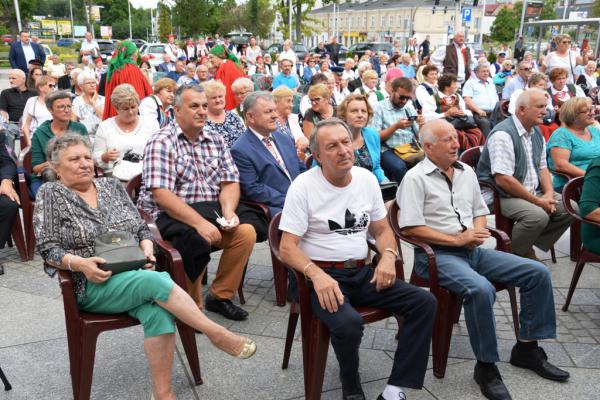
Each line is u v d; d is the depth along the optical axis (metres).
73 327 2.70
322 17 90.56
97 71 14.78
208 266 4.63
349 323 2.59
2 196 4.54
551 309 3.04
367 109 4.63
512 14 62.59
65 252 2.77
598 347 3.36
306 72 15.48
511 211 4.25
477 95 8.95
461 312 3.83
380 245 3.00
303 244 2.92
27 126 6.30
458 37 10.88
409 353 2.72
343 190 2.89
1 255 4.86
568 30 19.78
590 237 3.65
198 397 2.88
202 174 3.82
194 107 3.63
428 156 3.30
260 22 50.69
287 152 4.52
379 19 79.19
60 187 2.90
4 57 35.78
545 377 3.03
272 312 3.84
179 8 47.66
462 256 3.27
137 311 2.70
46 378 3.04
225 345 2.73
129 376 3.06
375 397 2.87
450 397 2.88
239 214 3.89
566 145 4.81
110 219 2.99
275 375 3.09
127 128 4.78
